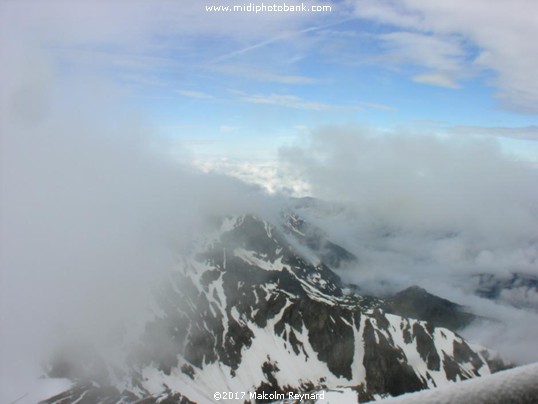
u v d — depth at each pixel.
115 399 143.50
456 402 6.04
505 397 6.15
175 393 157.50
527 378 6.62
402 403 6.24
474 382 6.64
